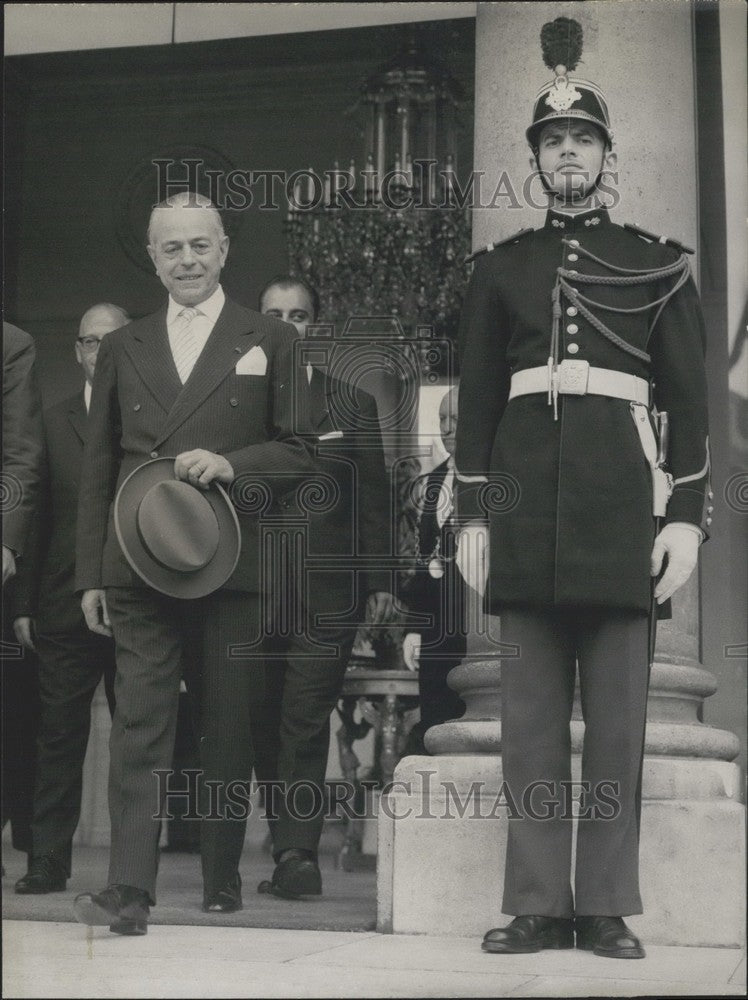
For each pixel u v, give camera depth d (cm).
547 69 480
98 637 496
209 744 437
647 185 471
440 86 535
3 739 496
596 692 400
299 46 529
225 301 457
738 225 511
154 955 387
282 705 481
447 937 422
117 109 524
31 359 475
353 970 370
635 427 404
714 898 411
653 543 401
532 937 395
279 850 475
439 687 509
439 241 540
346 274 542
